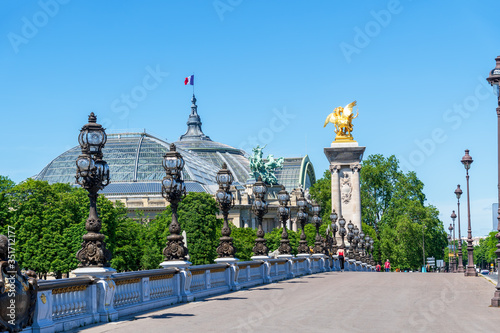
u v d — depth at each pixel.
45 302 19.11
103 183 23.70
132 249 104.44
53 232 96.81
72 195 103.56
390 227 183.12
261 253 45.62
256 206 45.62
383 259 175.25
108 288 22.70
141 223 139.62
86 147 23.12
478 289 39.47
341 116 149.25
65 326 20.28
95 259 22.69
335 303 29.64
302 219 61.72
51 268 95.44
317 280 50.12
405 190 187.75
